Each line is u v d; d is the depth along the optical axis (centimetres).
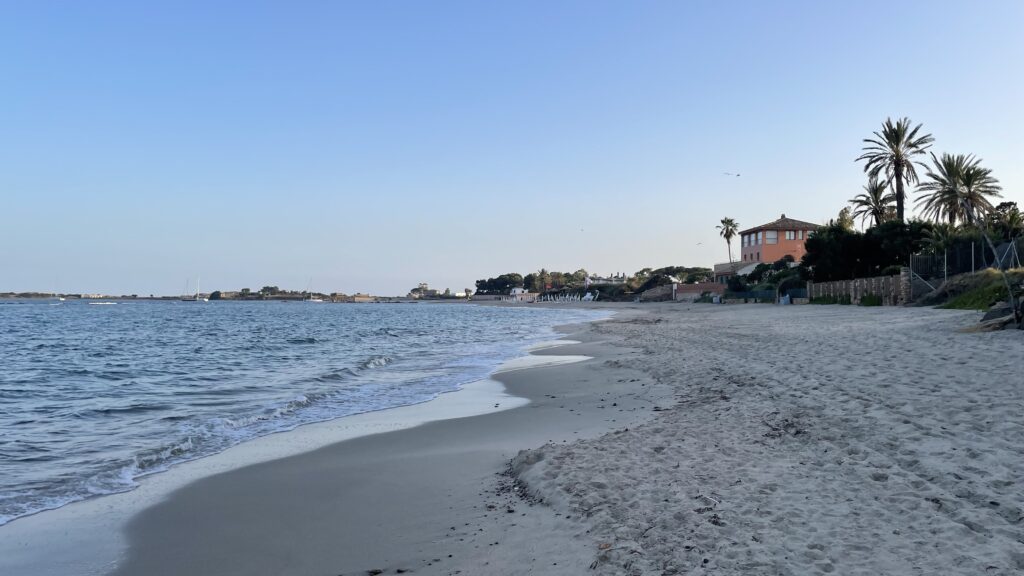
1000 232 3812
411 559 530
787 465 682
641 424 988
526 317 7675
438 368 2092
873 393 976
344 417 1251
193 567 543
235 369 2200
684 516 545
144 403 1467
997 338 1394
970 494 549
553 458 766
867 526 502
